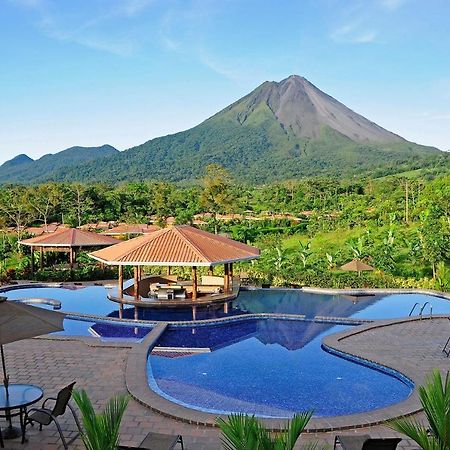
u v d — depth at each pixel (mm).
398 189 67438
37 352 12164
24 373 10594
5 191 75938
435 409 4980
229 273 21375
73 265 30344
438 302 21312
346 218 52281
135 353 12055
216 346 14539
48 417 7125
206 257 18688
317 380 11492
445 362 11750
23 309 7328
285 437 4758
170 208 78000
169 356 13461
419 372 10898
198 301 19266
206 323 16953
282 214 75312
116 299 19656
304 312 19531
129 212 77062
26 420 7328
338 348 13227
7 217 63031
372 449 5863
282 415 9461
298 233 53125
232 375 11938
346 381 11414
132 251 19156
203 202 69562
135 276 19578
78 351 12258
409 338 14117
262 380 11539
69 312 18500
